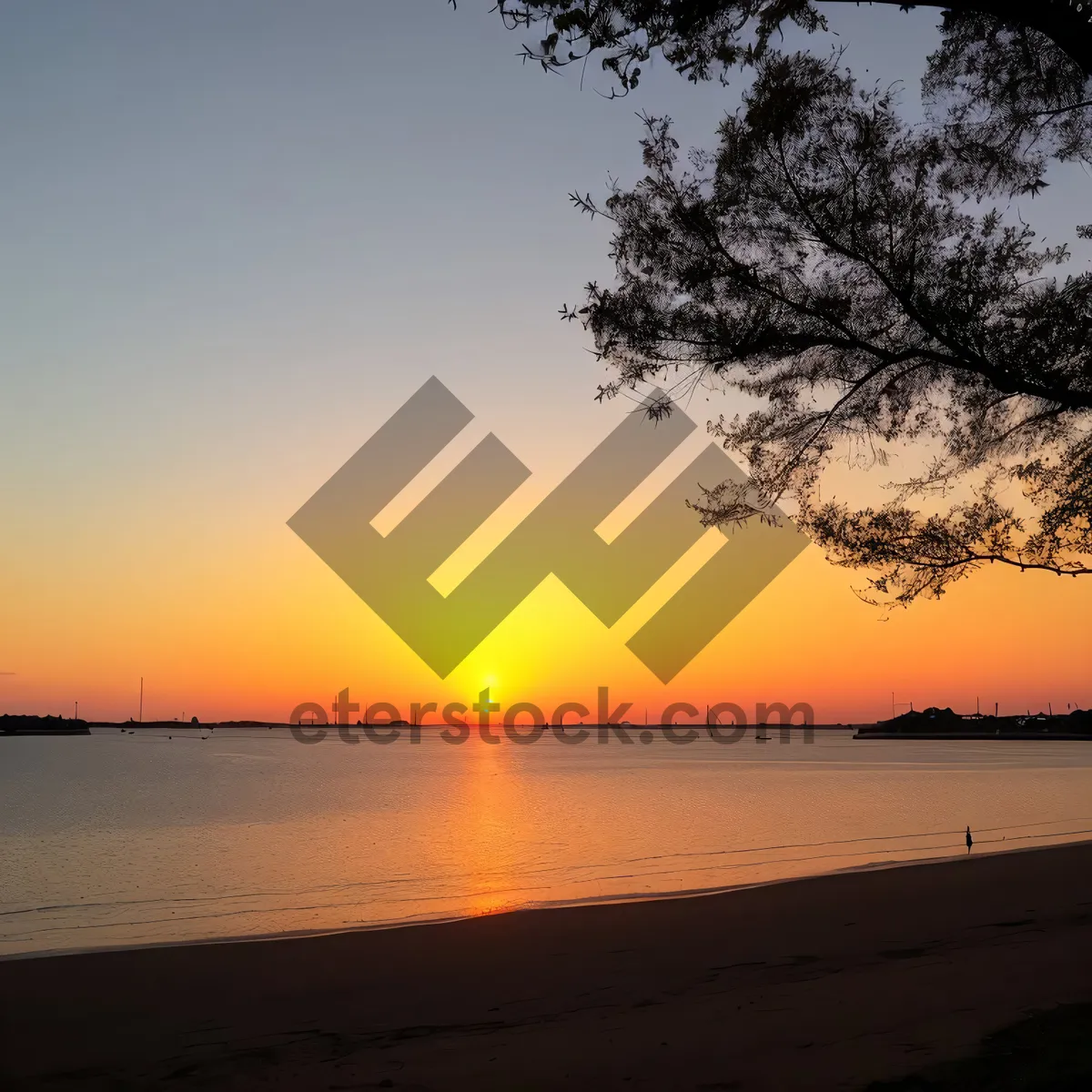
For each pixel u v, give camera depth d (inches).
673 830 1197.1
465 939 491.8
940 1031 307.0
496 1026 338.6
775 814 1435.8
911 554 327.0
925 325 288.2
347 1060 301.6
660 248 304.0
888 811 1472.7
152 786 2218.3
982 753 4827.8
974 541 324.8
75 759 4087.1
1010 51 313.4
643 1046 308.0
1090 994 349.4
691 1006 358.9
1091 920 515.8
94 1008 367.2
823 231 295.6
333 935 503.2
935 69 319.3
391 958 450.0
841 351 309.6
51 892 743.7
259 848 1029.2
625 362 315.0
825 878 694.5
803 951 455.5
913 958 431.5
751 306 301.6
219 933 559.2
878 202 291.4
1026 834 1098.7
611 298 310.2
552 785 2268.7
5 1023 347.6
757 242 303.1
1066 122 319.3
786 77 286.4
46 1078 289.4
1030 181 318.3
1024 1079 241.3
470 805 1633.9
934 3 237.1
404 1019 349.7
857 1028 317.1
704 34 278.1
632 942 482.3
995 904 578.9
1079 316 279.0
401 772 3090.6
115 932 570.3
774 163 295.9
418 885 757.3
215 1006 369.4
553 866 861.2
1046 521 321.7
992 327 287.7
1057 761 3767.2
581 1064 291.0
